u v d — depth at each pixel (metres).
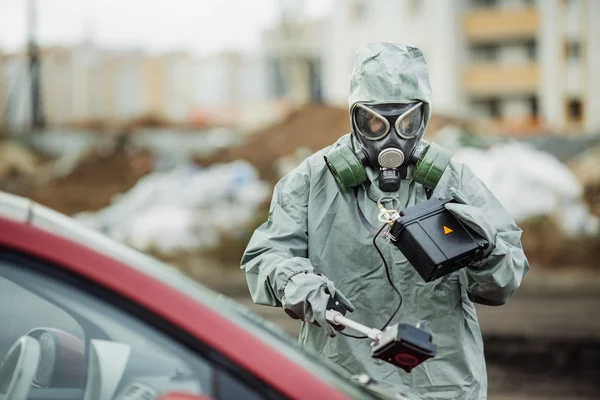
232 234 22.48
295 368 2.20
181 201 24.27
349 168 3.68
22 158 38.75
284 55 55.94
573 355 11.39
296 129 34.44
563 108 44.06
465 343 3.70
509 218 3.76
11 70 47.22
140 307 2.17
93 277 2.16
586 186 26.11
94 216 26.41
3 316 2.34
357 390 2.35
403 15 45.56
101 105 58.69
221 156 33.91
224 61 58.75
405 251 3.43
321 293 3.39
